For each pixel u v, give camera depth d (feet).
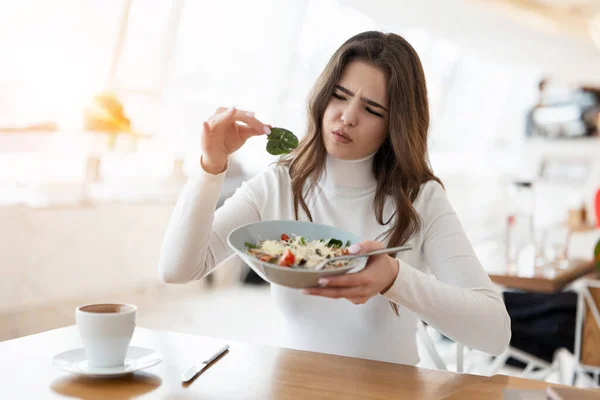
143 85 14.76
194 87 16.65
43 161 13.16
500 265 11.43
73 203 13.70
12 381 3.26
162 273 4.34
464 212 28.71
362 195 5.05
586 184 27.14
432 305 3.84
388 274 3.55
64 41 12.65
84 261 13.99
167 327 13.00
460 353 5.16
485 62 29.07
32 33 12.17
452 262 4.60
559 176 27.81
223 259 4.77
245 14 17.48
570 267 11.46
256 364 3.69
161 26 14.85
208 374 3.48
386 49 4.65
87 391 3.15
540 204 27.84
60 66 12.64
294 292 4.74
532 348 8.97
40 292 13.05
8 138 11.94
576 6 23.63
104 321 3.29
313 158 5.03
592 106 27.50
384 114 4.66
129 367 3.42
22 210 12.54
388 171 4.96
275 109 19.43
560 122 28.25
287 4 18.54
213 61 16.98
